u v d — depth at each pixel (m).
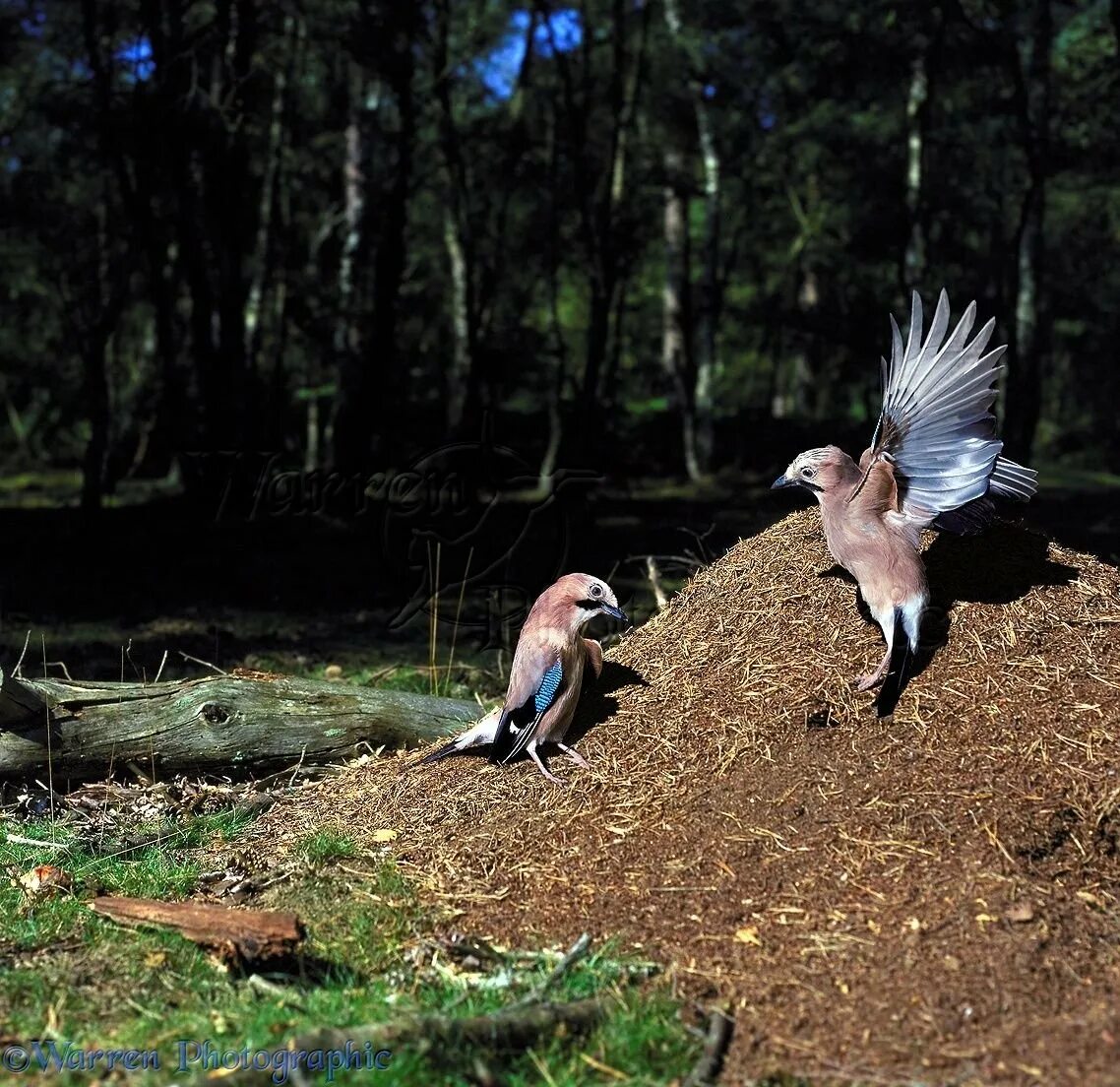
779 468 30.00
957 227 32.00
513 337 31.53
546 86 28.48
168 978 4.56
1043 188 22.00
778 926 4.57
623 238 24.38
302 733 6.82
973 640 5.57
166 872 5.50
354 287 25.05
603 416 30.28
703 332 28.88
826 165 31.98
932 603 5.76
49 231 27.81
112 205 26.22
